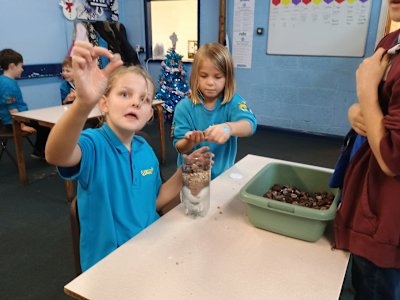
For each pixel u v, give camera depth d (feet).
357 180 2.77
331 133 14.82
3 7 13.51
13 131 9.54
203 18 16.48
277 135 15.40
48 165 11.51
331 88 14.32
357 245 2.73
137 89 3.29
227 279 2.57
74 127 2.54
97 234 3.43
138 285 2.49
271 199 3.41
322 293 2.45
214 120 5.03
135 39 18.93
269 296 2.40
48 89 15.76
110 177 3.39
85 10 16.60
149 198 3.76
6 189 9.55
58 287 5.72
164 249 2.94
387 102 2.48
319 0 13.53
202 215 3.55
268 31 14.96
